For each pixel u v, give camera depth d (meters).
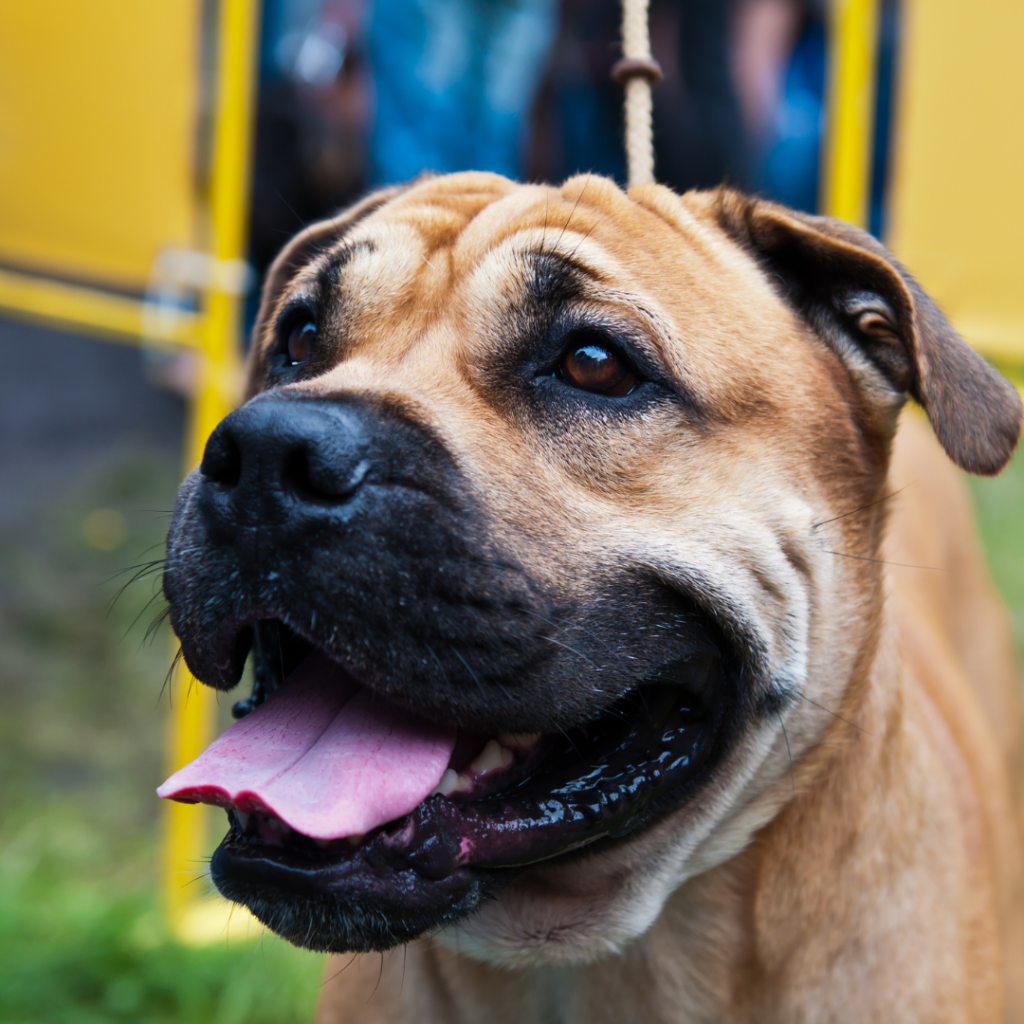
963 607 0.94
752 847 0.66
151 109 1.16
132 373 2.41
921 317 0.66
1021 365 1.23
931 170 1.14
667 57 1.69
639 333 0.62
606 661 0.62
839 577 0.67
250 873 0.58
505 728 0.60
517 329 0.63
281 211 1.68
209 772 0.58
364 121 1.67
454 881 0.59
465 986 0.68
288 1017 0.97
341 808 0.57
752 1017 0.67
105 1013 0.97
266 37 1.67
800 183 1.74
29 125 1.18
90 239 1.18
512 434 0.63
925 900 0.68
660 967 0.67
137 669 1.54
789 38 1.72
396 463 0.59
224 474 0.59
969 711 0.81
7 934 1.03
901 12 1.15
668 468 0.63
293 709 0.61
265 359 0.73
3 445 2.11
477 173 0.74
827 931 0.67
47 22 1.17
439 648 0.59
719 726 0.65
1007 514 1.79
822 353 0.67
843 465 0.67
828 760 0.67
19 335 2.52
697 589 0.63
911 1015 0.67
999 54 1.12
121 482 1.99
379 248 0.67
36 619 1.62
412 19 1.54
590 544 0.62
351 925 0.58
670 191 0.70
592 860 0.65
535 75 1.66
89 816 1.25
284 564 0.58
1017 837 0.83
